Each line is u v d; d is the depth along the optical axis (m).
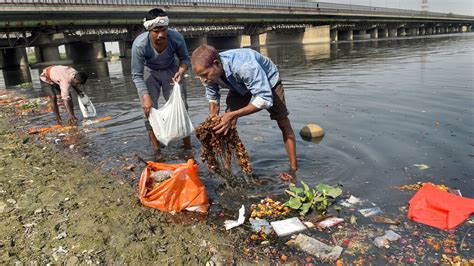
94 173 3.74
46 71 6.12
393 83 7.76
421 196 2.76
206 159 3.46
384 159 3.61
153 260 2.29
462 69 9.34
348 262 2.20
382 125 4.71
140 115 6.36
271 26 46.62
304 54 21.70
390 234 2.42
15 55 27.05
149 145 4.63
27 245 2.46
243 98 3.63
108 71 17.98
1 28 21.81
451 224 2.46
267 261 2.26
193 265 2.24
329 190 2.90
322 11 48.03
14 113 7.28
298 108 5.97
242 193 3.20
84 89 10.61
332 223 2.61
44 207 2.98
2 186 3.40
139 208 2.96
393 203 2.81
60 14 23.14
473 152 3.60
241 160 3.41
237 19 37.69
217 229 2.65
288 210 2.86
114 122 5.94
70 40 28.09
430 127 4.46
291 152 3.63
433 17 73.88
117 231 2.61
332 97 6.69
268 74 3.42
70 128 5.67
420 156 3.62
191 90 8.95
